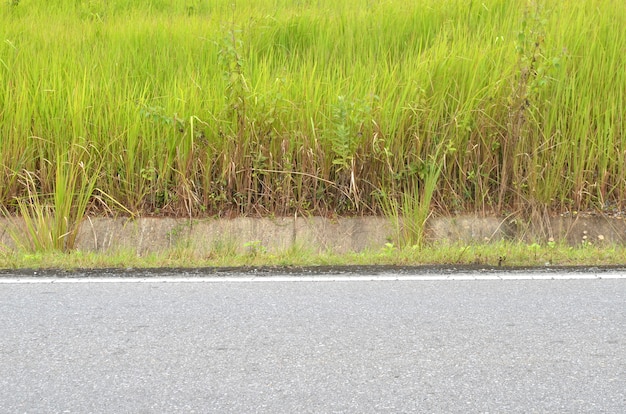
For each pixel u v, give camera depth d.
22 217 7.46
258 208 7.62
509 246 6.40
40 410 3.44
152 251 7.25
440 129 7.84
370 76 8.27
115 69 8.76
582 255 5.98
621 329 4.40
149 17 11.12
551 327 4.45
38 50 9.26
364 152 7.65
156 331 4.42
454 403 3.49
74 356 4.06
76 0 12.82
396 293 5.12
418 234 6.93
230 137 7.65
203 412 3.42
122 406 3.48
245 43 9.49
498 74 8.08
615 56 8.32
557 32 8.50
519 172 7.61
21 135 7.74
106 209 7.59
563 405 3.46
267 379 3.76
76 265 5.86
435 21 9.79
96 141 7.75
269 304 4.91
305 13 10.45
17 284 5.40
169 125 7.54
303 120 7.72
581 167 7.54
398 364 3.92
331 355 4.05
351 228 7.44
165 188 7.62
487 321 4.55
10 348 4.17
